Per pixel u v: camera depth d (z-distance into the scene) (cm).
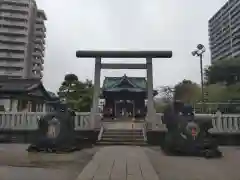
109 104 3222
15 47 6744
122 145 1381
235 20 4706
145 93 3133
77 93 3331
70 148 1137
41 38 7344
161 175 688
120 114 3188
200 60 2642
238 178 661
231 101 2378
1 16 6775
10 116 1545
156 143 1412
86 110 3161
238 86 2612
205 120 1095
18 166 795
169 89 2522
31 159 929
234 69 2933
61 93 3350
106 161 856
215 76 3045
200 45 2617
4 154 1043
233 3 4741
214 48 5444
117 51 1570
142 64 1603
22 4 6950
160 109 1638
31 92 2188
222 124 1473
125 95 3178
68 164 840
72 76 3481
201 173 714
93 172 696
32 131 1505
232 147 1355
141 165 791
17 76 6612
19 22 6856
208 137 1088
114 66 1599
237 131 1455
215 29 5412
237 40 4569
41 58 7381
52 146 1117
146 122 1591
